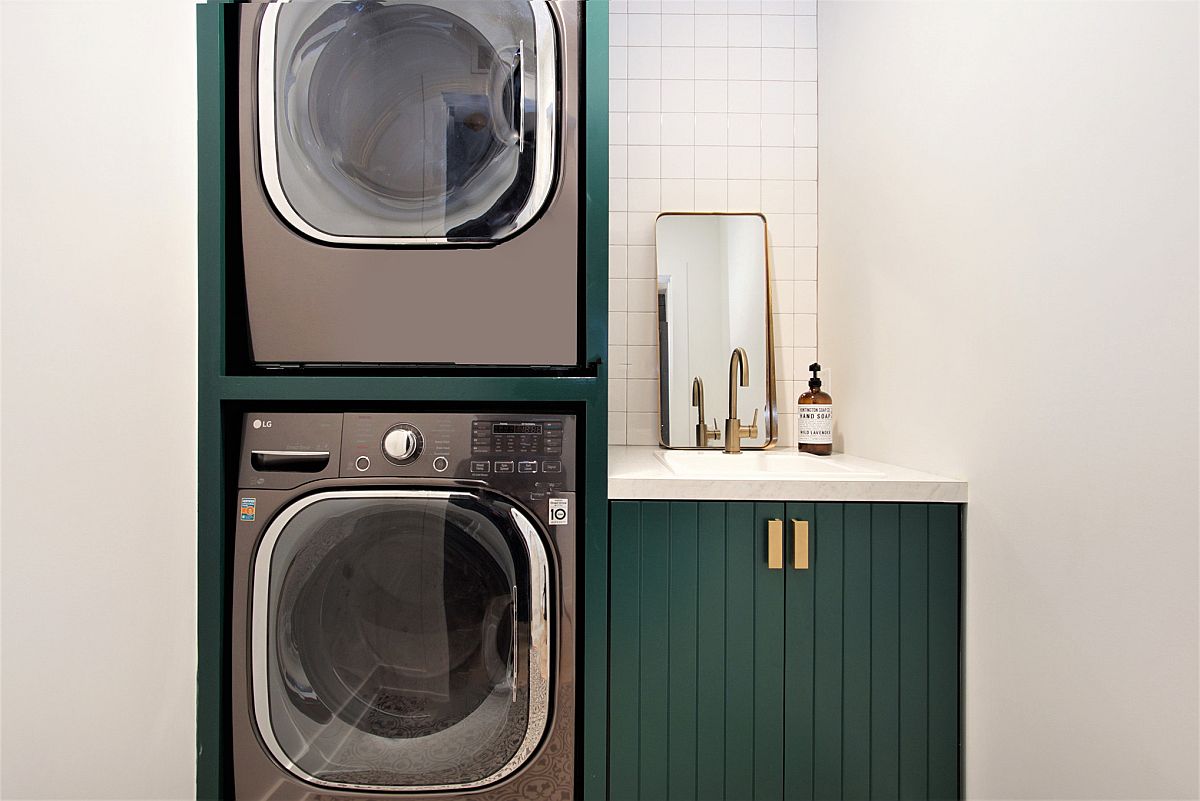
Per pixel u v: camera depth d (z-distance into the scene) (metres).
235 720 1.36
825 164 2.20
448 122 1.37
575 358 1.39
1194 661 0.85
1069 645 1.08
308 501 1.35
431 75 1.37
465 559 1.35
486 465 1.37
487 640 1.35
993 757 1.28
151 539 1.25
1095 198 1.02
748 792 1.40
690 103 2.27
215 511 1.36
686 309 2.25
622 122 2.27
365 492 1.35
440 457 1.36
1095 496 1.02
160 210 1.27
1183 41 0.87
